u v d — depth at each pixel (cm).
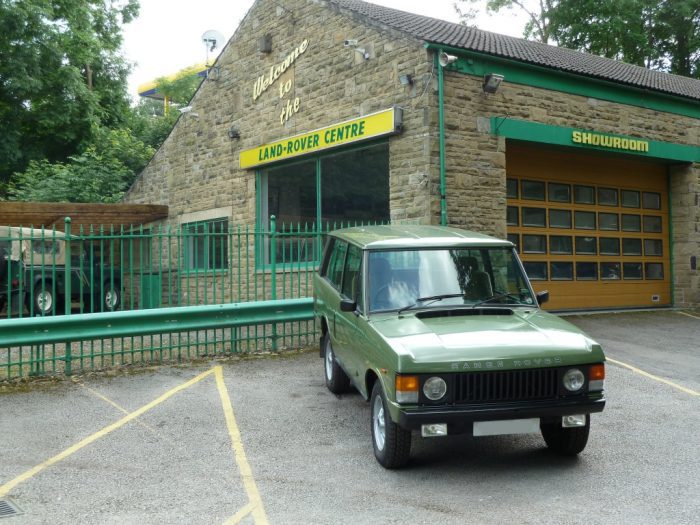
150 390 786
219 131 1683
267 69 1530
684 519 439
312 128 1398
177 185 1838
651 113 1441
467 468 537
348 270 663
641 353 1003
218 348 1029
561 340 514
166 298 1709
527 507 459
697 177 1564
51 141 2809
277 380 830
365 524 436
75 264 1536
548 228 1394
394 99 1200
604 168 1486
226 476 529
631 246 1527
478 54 1171
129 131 3000
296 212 1445
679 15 2822
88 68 3002
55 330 839
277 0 1498
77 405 727
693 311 1485
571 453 554
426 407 482
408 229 683
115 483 516
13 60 2528
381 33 1229
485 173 1188
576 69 1314
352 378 628
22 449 594
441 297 579
